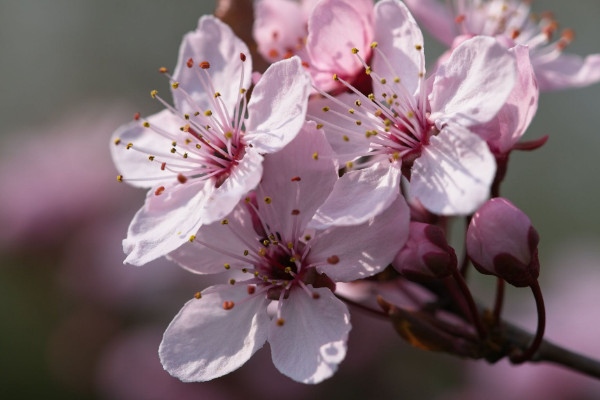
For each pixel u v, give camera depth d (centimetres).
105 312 23
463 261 18
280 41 19
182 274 23
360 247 17
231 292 17
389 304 17
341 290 19
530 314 23
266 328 17
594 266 23
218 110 17
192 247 17
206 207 16
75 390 23
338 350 16
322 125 17
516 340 18
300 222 17
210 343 17
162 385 22
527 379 22
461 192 16
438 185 16
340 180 17
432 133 17
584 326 22
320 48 18
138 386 23
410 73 17
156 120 18
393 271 18
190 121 17
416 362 23
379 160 17
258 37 19
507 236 16
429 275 17
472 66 16
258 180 16
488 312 18
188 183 17
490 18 20
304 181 17
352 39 17
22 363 23
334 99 17
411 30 17
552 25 19
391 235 16
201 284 23
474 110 16
